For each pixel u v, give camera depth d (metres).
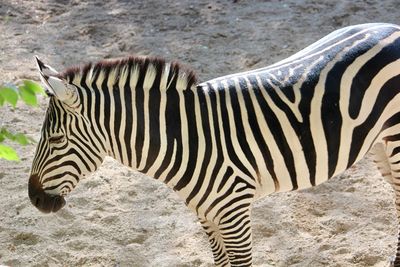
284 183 5.36
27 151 8.39
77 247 6.80
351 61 5.36
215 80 5.40
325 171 5.39
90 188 7.68
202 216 5.39
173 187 5.33
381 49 5.43
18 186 7.74
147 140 5.19
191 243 6.78
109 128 5.21
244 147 5.17
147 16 11.77
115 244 6.84
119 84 5.20
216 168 5.16
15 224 7.13
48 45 11.01
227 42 10.65
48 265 6.59
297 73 5.36
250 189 5.22
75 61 10.44
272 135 5.20
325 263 6.38
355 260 6.39
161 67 5.18
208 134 5.15
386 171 6.01
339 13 11.13
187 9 11.93
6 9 12.32
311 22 11.00
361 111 5.32
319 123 5.24
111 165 8.09
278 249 6.61
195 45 10.62
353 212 7.02
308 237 6.73
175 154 5.18
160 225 7.05
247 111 5.20
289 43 10.41
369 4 11.35
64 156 5.20
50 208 5.33
